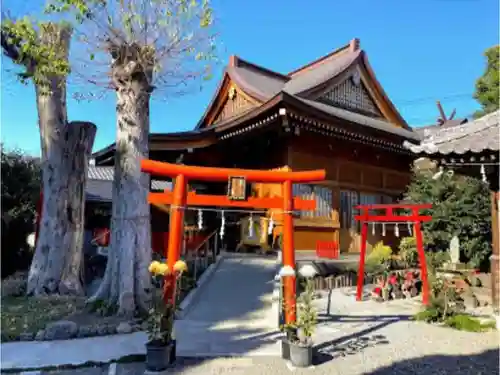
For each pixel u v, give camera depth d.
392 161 17.45
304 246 13.71
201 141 14.01
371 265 12.89
